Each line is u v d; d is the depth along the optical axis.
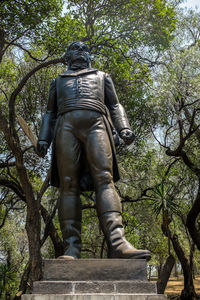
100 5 12.62
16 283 17.97
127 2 12.34
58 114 4.32
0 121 9.66
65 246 3.86
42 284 3.06
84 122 4.15
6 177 14.44
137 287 3.07
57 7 11.73
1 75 13.83
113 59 13.16
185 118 13.49
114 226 3.71
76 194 4.06
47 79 13.64
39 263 9.98
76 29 12.55
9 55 14.09
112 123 4.53
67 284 3.06
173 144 15.35
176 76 11.92
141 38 12.98
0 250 22.72
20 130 13.77
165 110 12.80
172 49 14.20
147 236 17.03
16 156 9.70
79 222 4.00
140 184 15.33
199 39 14.87
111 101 4.61
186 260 16.58
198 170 13.25
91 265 3.28
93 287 3.06
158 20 12.70
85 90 4.31
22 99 13.48
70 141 4.12
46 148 4.48
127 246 3.53
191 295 16.66
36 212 10.30
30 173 13.91
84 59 4.63
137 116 13.84
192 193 15.28
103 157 4.04
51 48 12.18
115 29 12.94
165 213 13.40
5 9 10.74
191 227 13.96
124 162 15.08
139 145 14.61
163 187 13.02
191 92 11.73
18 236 22.17
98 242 18.08
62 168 4.09
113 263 3.29
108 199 3.84
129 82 13.48
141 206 16.94
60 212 4.00
